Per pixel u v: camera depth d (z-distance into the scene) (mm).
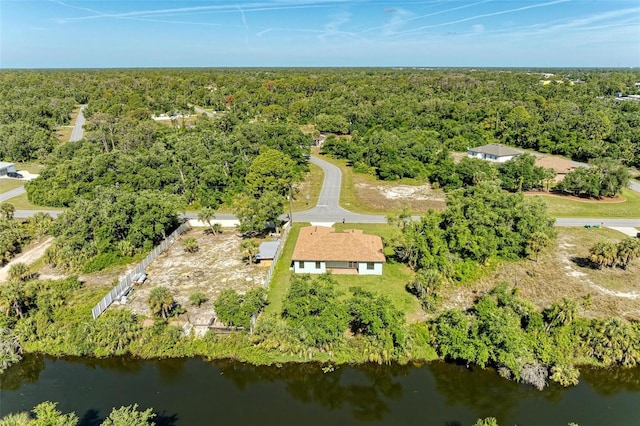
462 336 28484
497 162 77500
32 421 21531
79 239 43750
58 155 80000
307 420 25312
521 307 31406
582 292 37250
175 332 31453
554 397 26969
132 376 28953
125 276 40812
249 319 30750
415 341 30531
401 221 48062
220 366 29672
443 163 70000
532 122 100062
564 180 64312
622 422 24922
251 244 43438
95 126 104062
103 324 31703
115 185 61406
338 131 112812
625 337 29094
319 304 30359
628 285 38250
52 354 31172
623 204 60094
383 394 27359
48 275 41500
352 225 53500
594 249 41719
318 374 28953
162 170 64125
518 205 45875
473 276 39875
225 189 63562
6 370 29891
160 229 46312
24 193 68375
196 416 25453
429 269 38125
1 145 88875
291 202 60594
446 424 24938
